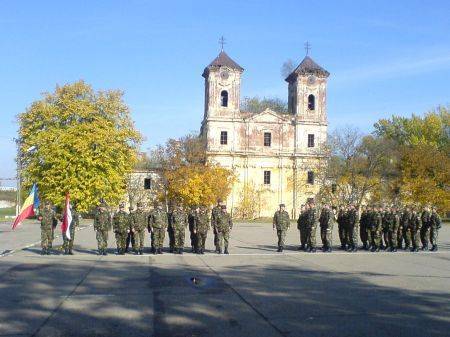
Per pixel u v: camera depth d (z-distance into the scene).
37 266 18.55
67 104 56.41
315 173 76.12
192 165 74.25
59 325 9.84
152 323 9.97
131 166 61.25
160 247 23.78
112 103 59.28
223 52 81.50
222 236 23.88
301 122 81.12
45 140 53.91
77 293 13.12
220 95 80.12
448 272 17.41
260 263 19.86
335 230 50.97
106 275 16.31
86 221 62.41
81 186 52.97
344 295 12.90
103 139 54.62
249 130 80.75
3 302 11.99
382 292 13.34
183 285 14.37
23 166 56.56
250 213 79.00
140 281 15.09
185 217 24.06
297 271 17.47
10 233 38.97
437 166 69.75
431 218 26.48
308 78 81.56
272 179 80.88
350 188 70.69
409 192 69.56
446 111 83.31
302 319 10.26
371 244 26.08
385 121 88.69
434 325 9.77
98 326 9.74
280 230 25.27
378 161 70.06
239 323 9.94
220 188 73.00
